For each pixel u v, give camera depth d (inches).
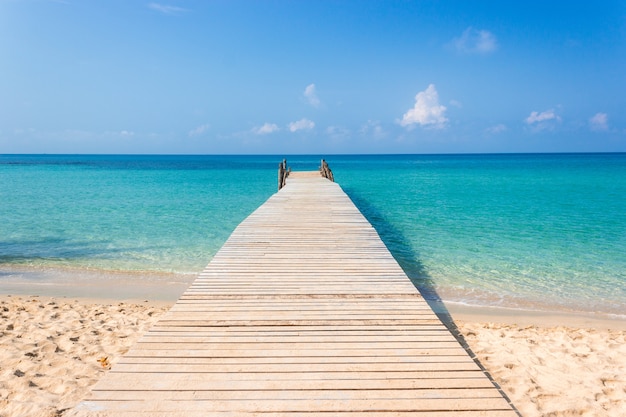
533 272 306.2
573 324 217.0
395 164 3102.9
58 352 170.1
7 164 2886.3
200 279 191.0
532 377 155.2
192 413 91.0
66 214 581.9
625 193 862.5
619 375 157.2
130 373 107.6
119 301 246.5
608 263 329.1
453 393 100.0
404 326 141.0
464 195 836.0
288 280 189.9
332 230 303.3
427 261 332.5
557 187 1018.1
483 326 210.1
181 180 1322.6
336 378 106.3
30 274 300.5
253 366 112.3
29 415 120.8
